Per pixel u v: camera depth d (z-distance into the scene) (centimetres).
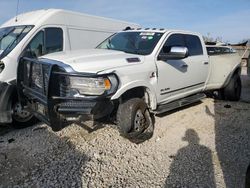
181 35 600
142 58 492
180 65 566
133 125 452
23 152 440
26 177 368
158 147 464
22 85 498
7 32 631
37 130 535
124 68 445
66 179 365
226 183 358
